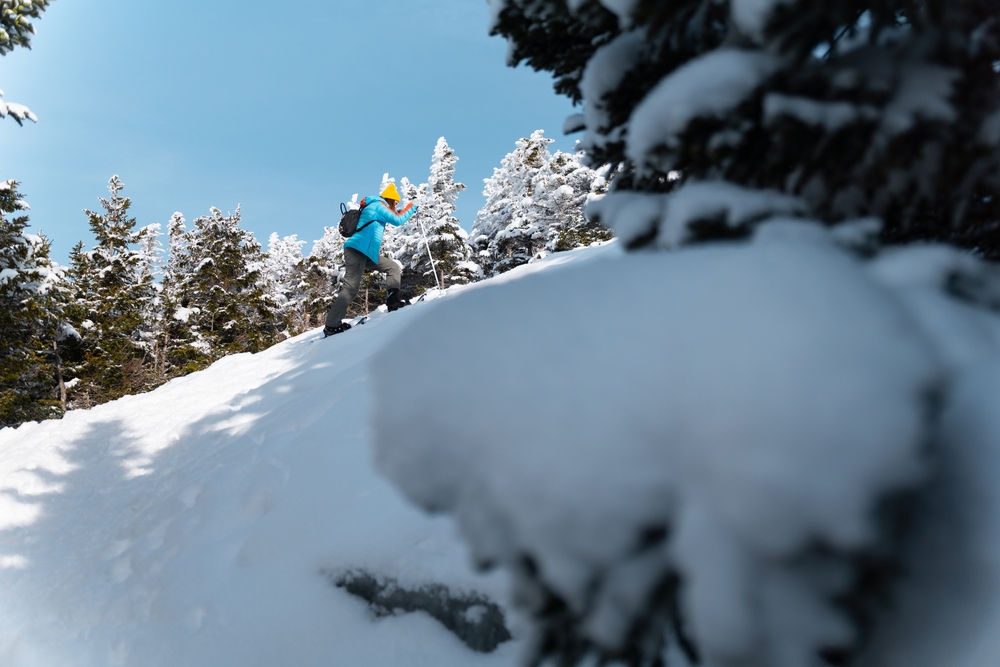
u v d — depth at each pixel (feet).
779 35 2.23
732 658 1.37
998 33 2.45
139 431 15.46
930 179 2.65
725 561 1.39
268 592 6.02
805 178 2.72
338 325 20.77
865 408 1.36
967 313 2.06
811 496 1.29
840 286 1.71
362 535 5.94
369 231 20.92
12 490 12.32
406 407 1.81
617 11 2.82
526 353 1.79
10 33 32.89
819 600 1.42
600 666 2.08
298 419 10.57
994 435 1.65
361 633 5.25
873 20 2.61
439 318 2.04
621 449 1.52
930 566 1.62
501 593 4.71
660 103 2.65
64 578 8.60
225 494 8.50
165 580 7.04
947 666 1.56
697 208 2.61
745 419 1.40
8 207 41.83
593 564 1.50
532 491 1.54
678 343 1.67
